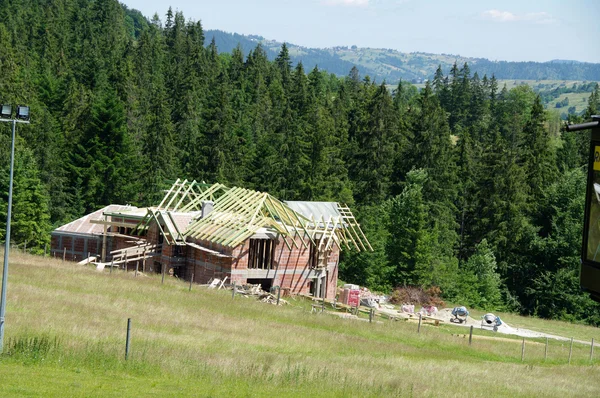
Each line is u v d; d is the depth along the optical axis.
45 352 31.80
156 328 43.12
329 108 171.88
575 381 45.66
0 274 54.69
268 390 30.92
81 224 88.88
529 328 80.00
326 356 42.88
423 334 58.84
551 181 129.25
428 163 135.00
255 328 48.41
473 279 103.81
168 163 132.75
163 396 27.89
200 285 68.31
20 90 124.44
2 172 94.25
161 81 194.12
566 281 106.50
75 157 120.94
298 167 128.75
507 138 165.12
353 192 135.75
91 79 165.50
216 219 77.25
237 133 140.88
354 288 77.75
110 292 54.09
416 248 101.19
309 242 78.31
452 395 34.78
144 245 78.38
